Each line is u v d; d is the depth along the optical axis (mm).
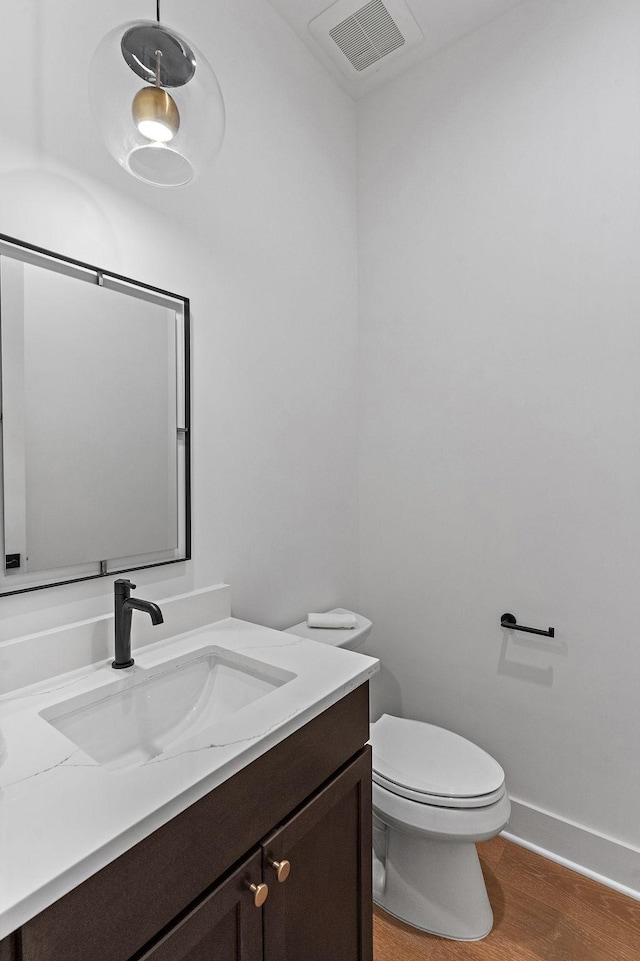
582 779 1613
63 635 1069
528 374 1696
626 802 1535
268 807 864
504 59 1734
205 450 1443
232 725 868
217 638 1307
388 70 1967
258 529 1631
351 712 1094
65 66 1104
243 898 806
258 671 1161
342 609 1973
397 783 1380
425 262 1936
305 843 955
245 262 1569
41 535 1064
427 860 1427
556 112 1628
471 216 1817
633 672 1518
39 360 1058
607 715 1564
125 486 1227
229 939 790
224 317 1496
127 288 1233
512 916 1447
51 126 1078
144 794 688
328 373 1951
